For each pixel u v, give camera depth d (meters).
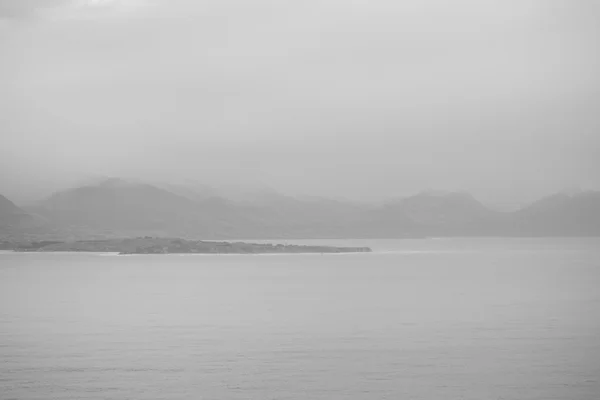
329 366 51.66
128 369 50.50
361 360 53.69
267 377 48.22
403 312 86.25
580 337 63.41
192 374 49.16
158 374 49.06
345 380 47.31
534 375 48.38
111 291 125.81
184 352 57.34
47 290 128.38
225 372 49.66
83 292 123.38
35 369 50.41
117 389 45.06
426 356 55.00
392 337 64.81
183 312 88.06
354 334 66.94
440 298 106.56
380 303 99.12
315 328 71.50
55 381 47.00
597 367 50.56
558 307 90.19
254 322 76.75
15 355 55.84
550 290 121.19
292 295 115.62
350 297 110.38
